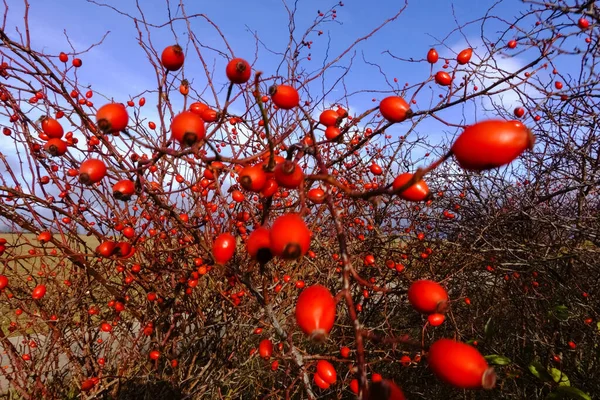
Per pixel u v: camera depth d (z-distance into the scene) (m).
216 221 2.95
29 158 2.50
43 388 2.87
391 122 1.45
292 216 0.98
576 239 3.42
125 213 2.93
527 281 3.70
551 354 3.20
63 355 3.92
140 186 1.59
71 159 2.51
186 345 3.33
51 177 2.65
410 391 3.55
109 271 3.25
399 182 1.01
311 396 1.75
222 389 3.71
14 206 2.44
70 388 3.21
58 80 2.02
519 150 0.84
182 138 1.21
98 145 2.51
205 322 3.33
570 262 3.43
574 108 3.04
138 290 3.30
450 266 3.64
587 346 3.24
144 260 3.19
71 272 3.12
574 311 3.13
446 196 4.24
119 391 2.88
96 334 3.26
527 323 3.50
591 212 3.60
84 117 2.05
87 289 2.99
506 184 4.20
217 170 1.62
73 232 2.80
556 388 2.35
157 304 3.13
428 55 2.31
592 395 3.00
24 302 3.14
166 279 3.21
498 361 2.60
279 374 3.35
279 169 1.05
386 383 0.84
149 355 3.07
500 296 3.86
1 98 2.35
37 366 3.24
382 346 3.67
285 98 1.30
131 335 3.42
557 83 2.99
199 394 3.16
